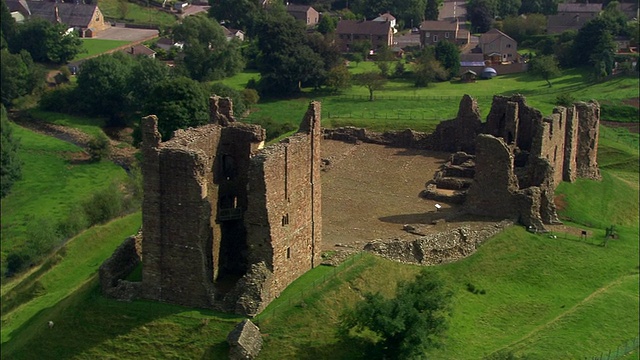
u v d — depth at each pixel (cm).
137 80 18412
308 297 7788
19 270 11825
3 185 14700
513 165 10850
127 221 11988
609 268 9831
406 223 10050
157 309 7625
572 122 11938
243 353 7100
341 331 7444
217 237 8106
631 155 14425
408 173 12131
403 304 7344
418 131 14500
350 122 15050
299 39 19675
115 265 8138
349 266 8431
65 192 14938
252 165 7456
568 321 8631
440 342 7531
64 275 10794
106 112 18950
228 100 8775
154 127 7444
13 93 19775
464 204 10544
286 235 7850
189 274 7588
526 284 9300
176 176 7400
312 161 8225
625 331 8606
